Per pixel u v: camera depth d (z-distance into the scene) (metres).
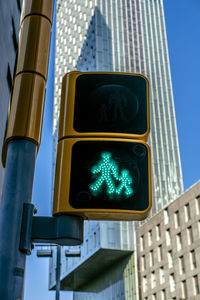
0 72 17.73
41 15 4.13
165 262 67.12
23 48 3.97
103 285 90.75
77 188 3.50
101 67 99.19
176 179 94.56
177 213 66.81
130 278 78.50
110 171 3.56
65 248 99.06
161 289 66.69
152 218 73.94
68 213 3.43
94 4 109.62
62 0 135.00
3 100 18.31
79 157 3.62
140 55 108.19
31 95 3.77
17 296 3.01
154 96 105.94
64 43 124.94
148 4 117.56
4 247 3.13
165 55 112.31
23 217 3.27
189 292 59.88
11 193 3.33
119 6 112.25
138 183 3.57
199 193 61.62
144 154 3.68
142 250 75.56
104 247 77.94
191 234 62.16
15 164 3.45
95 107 3.86
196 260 59.69
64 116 3.85
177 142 100.81
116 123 3.82
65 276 96.38
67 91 3.95
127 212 3.46
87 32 109.50
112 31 106.88
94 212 3.44
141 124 3.85
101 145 3.68
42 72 3.93
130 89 3.98
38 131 3.70
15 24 21.69
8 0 19.75
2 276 3.04
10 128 3.63
